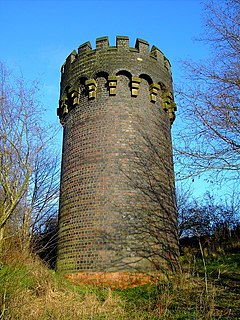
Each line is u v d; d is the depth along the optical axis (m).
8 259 12.62
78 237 16.86
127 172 17.44
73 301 12.73
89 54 19.80
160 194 17.86
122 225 16.52
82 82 19.78
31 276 13.59
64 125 20.59
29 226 19.09
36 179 22.05
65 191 18.52
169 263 16.84
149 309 12.70
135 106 18.73
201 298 11.98
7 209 13.05
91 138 18.25
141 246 16.39
